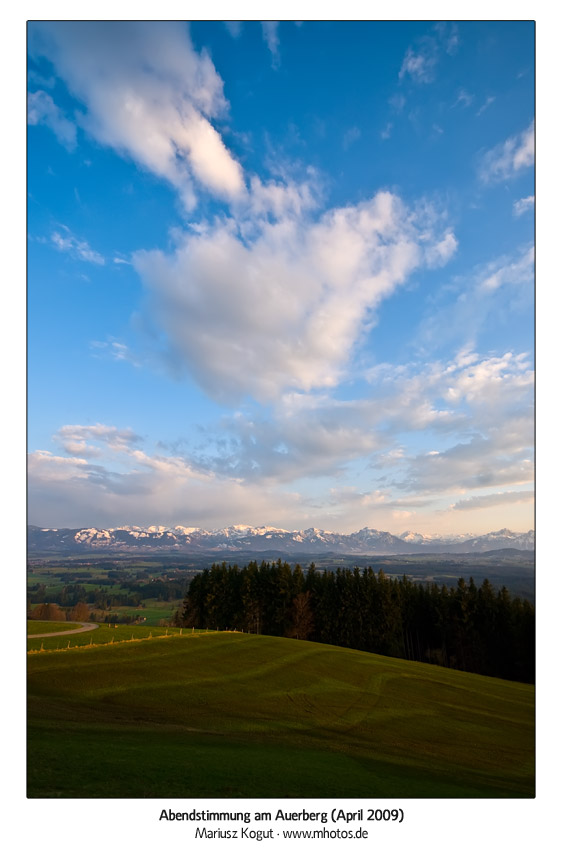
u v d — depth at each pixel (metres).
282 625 101.06
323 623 99.19
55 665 42.47
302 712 38.19
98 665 44.03
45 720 24.89
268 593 104.44
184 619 105.69
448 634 90.50
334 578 106.62
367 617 96.69
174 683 41.47
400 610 97.12
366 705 42.62
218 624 102.62
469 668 86.50
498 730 38.53
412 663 69.69
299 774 20.98
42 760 18.12
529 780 26.69
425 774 25.05
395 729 36.19
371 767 24.84
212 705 36.81
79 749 19.91
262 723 33.53
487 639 85.94
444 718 40.88
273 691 43.56
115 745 21.30
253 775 19.72
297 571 106.44
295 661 58.38
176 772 18.64
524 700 51.66
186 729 28.42
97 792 15.99
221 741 26.33
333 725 35.56
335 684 49.28
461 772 26.89
